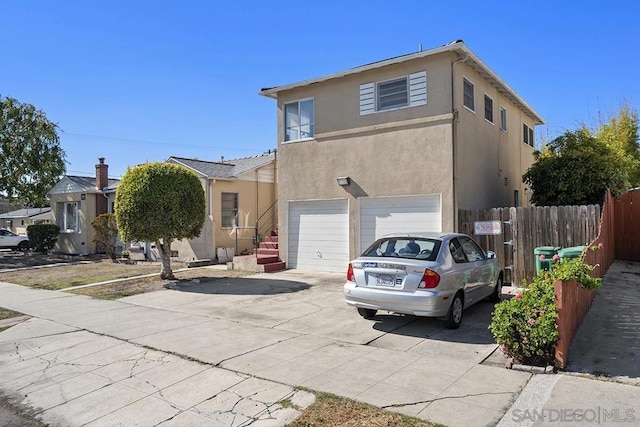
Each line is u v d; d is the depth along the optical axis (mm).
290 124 15141
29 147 23578
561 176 13398
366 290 7480
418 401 4664
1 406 5035
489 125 14430
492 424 4129
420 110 12266
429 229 12180
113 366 6172
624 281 10906
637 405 4418
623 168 14180
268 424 4320
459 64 12203
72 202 25000
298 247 14938
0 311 10062
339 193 13844
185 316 8984
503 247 11266
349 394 4902
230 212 19047
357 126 13430
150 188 12852
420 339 6984
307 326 7914
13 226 43250
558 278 5645
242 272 14766
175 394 5145
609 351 6008
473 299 8234
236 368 5848
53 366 6277
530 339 5473
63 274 16250
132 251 19984
